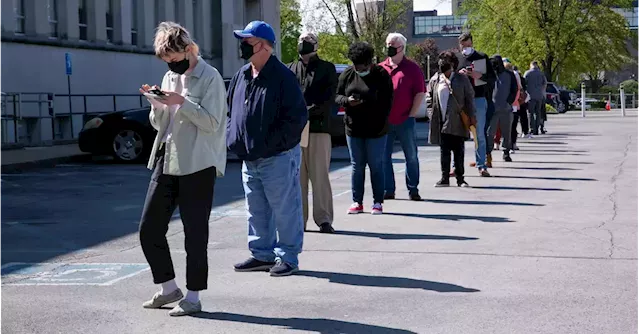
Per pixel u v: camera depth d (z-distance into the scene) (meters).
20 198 13.93
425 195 13.23
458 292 7.14
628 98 67.56
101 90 32.09
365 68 10.80
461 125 13.96
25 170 18.84
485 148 15.77
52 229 10.79
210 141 6.50
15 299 7.11
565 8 60.09
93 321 6.43
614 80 91.00
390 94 10.98
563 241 9.29
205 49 43.16
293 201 7.82
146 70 35.88
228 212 11.99
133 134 20.20
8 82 26.42
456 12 68.25
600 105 67.31
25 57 27.33
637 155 20.00
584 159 19.08
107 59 32.56
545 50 60.38
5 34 26.30
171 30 6.36
